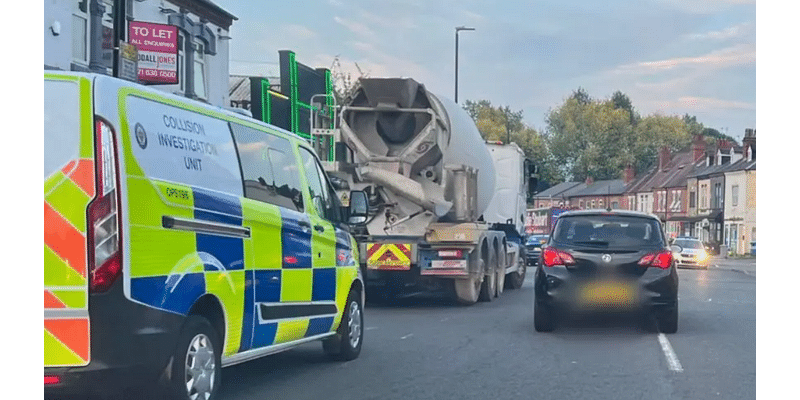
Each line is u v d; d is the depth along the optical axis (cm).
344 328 1025
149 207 638
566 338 1262
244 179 786
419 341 1226
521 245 2412
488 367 1008
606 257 1260
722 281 3034
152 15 2273
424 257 1705
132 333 614
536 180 2595
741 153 8244
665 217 9606
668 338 1262
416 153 1692
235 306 745
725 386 899
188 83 2469
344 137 1697
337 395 843
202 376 698
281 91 3231
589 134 11744
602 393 861
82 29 2006
